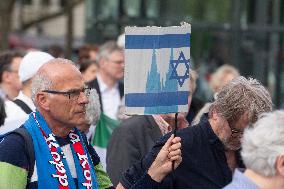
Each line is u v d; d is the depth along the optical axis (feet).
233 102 16.70
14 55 28.84
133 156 20.90
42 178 15.88
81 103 16.37
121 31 53.06
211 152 17.17
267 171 12.81
